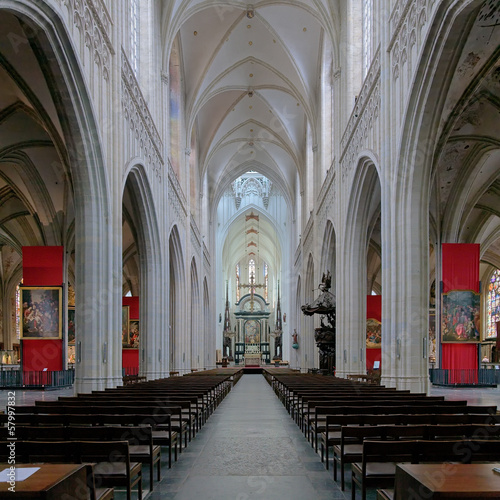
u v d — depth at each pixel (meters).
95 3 12.03
